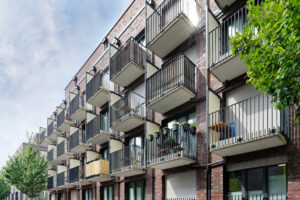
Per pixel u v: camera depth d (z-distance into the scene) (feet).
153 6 40.06
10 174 66.90
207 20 27.55
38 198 97.96
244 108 24.84
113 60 44.83
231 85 26.27
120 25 51.55
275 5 12.22
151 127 34.71
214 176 25.62
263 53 13.38
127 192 41.68
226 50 27.30
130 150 40.50
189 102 31.58
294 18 10.55
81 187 59.00
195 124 30.25
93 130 52.34
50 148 88.02
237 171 24.16
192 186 28.91
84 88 66.59
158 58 38.60
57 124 79.00
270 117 22.22
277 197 20.35
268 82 13.30
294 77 12.71
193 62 32.71
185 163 28.81
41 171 68.54
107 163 45.39
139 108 41.55
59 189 74.49
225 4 28.22
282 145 20.25
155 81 34.22
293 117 19.67
